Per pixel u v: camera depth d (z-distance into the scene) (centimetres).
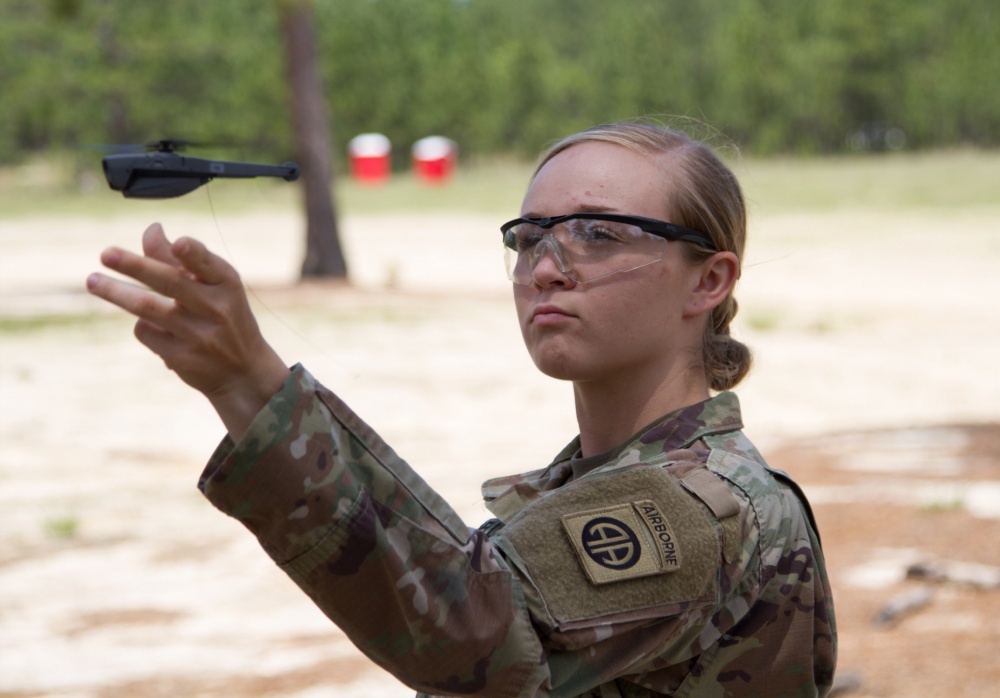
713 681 300
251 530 241
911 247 5800
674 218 314
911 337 3506
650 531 276
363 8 15650
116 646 1233
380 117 15600
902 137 17762
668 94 16612
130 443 2380
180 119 13662
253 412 236
